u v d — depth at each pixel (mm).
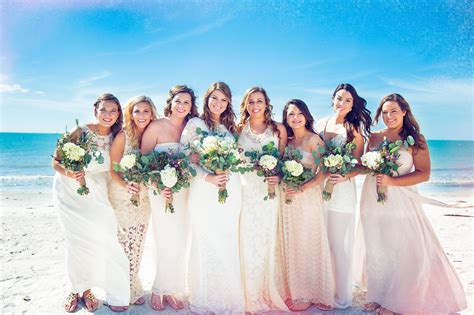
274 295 3959
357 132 4023
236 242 3955
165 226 3936
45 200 12711
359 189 15594
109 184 4062
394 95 3982
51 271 5309
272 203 4027
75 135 3822
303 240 4055
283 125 4242
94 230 3889
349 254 4012
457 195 16297
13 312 3871
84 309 3918
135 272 4031
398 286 3836
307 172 3865
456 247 6824
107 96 3879
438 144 43688
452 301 3781
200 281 3881
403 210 3889
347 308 4004
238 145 4078
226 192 3771
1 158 29328
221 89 3990
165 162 3730
